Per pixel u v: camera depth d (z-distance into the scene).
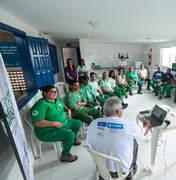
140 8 1.69
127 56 7.17
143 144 2.11
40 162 1.91
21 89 2.41
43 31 3.53
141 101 4.11
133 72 5.04
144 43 7.02
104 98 3.30
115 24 2.59
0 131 1.14
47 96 1.82
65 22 2.49
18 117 1.19
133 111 3.41
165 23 2.53
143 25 2.71
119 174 1.10
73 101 2.34
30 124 1.81
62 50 6.69
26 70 2.48
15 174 1.27
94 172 1.70
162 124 1.49
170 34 3.93
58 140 1.78
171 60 5.86
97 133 1.10
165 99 4.22
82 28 3.10
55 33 3.93
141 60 7.46
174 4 1.55
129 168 1.19
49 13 1.89
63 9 1.72
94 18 2.18
